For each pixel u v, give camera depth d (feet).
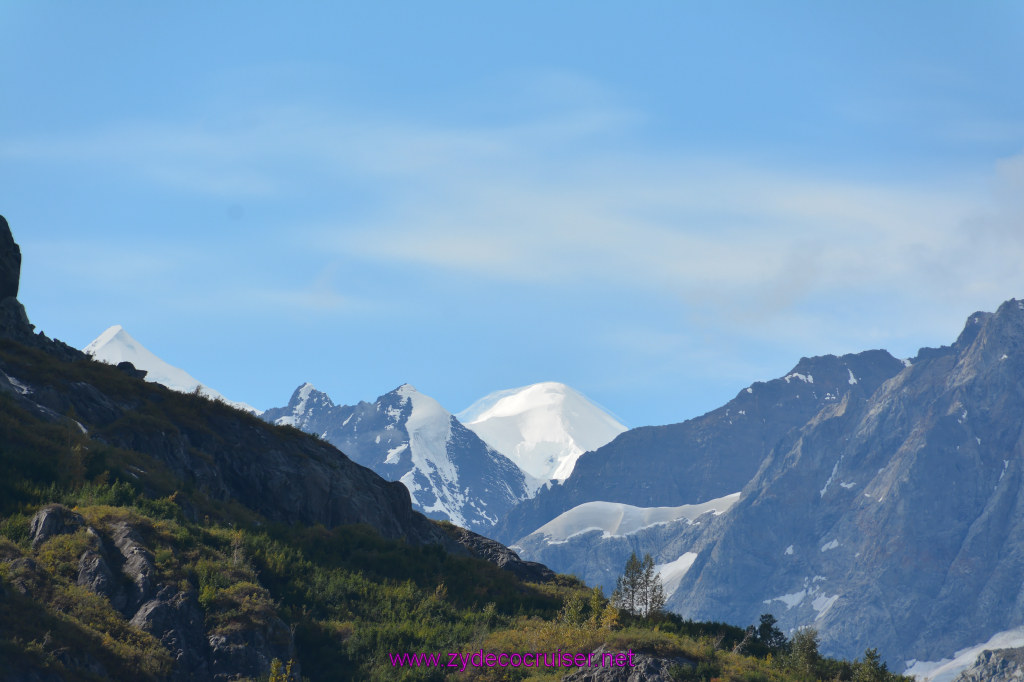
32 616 260.42
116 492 346.74
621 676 291.38
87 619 270.46
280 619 304.71
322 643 317.42
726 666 306.55
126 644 268.21
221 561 325.21
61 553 292.40
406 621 342.85
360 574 381.60
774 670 322.34
